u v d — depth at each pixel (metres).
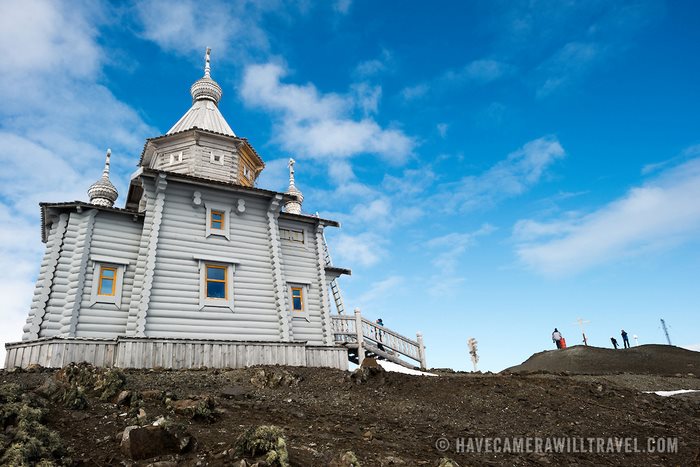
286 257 21.55
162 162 22.92
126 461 5.69
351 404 11.18
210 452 6.14
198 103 26.27
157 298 17.23
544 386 13.70
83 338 14.68
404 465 6.70
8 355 14.74
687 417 12.21
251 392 11.67
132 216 18.62
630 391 14.23
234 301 18.78
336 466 5.99
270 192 20.61
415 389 12.69
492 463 7.76
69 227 17.55
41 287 16.59
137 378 11.83
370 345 22.75
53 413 7.26
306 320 20.97
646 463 8.55
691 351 30.33
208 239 19.16
